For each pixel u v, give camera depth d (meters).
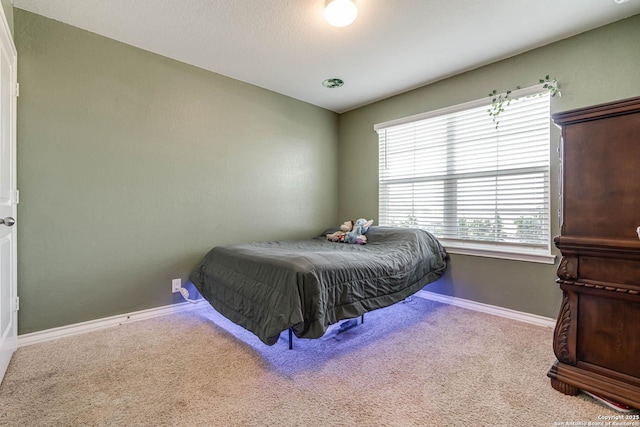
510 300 2.71
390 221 3.71
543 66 2.52
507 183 2.76
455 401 1.49
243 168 3.29
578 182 1.53
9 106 1.87
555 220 2.48
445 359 1.92
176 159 2.81
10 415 1.37
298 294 1.78
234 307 2.19
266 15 2.13
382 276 2.27
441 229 3.23
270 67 2.92
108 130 2.44
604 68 2.24
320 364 1.86
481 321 2.60
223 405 1.46
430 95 3.28
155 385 1.62
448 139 3.16
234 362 1.88
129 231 2.55
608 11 2.08
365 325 2.51
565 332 1.57
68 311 2.27
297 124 3.78
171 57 2.74
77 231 2.30
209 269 2.65
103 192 2.42
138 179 2.59
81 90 2.31
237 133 3.23
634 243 1.36
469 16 2.14
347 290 2.01
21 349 2.02
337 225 4.27
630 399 1.36
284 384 1.64
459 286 3.04
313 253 2.31
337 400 1.50
